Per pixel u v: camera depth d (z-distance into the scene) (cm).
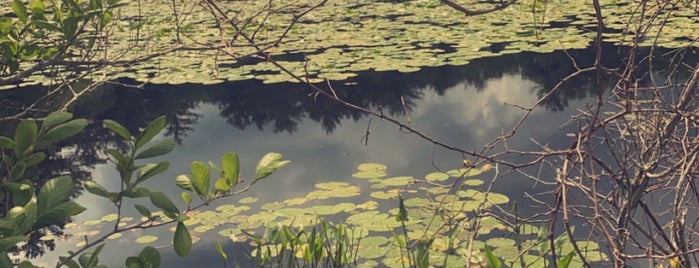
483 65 883
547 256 381
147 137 152
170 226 472
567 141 576
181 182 164
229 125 694
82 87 785
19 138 151
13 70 292
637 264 368
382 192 496
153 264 160
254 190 525
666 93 354
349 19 1216
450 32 1046
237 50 939
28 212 142
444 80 823
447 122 667
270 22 1144
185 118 721
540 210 450
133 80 856
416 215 451
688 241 321
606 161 472
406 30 1084
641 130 297
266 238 339
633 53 250
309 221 457
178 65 899
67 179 148
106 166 589
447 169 544
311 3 1388
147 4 1276
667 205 425
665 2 262
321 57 912
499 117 666
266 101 770
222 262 416
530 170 519
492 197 472
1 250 130
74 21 275
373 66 837
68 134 153
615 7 1166
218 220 468
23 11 272
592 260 375
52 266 419
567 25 1055
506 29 1045
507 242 402
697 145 249
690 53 782
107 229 475
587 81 764
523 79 801
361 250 409
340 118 703
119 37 947
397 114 703
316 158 589
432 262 386
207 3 236
